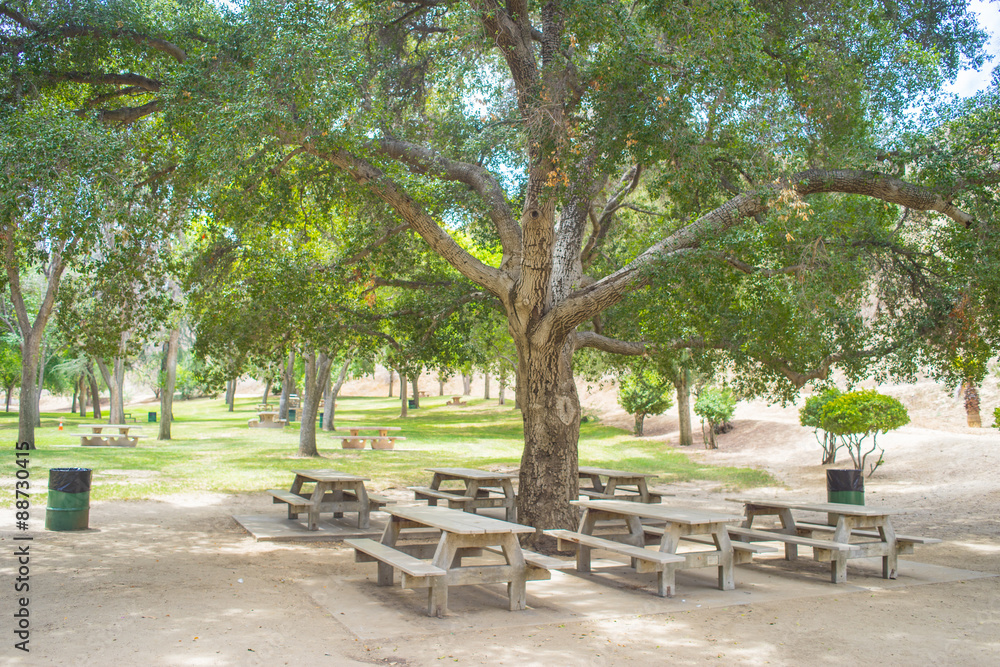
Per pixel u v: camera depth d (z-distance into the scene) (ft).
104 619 15.44
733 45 20.88
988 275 25.29
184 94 22.85
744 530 23.95
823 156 26.35
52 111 20.77
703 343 32.60
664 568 19.08
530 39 25.91
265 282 31.42
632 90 21.71
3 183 18.15
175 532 27.48
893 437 65.77
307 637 14.70
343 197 29.91
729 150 23.91
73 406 174.40
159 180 25.34
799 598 19.10
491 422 123.95
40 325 61.41
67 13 24.89
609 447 82.64
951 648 14.75
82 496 26.94
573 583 20.94
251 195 26.71
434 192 30.73
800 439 73.72
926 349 31.14
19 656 12.89
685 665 13.55
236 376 39.70
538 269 25.00
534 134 23.84
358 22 30.40
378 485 44.45
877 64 25.72
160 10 27.99
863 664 13.74
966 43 28.30
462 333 38.27
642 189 40.55
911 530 30.30
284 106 21.70
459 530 16.81
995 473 46.98
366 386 239.09
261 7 22.53
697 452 75.20
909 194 24.64
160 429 81.66
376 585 19.71
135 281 27.94
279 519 30.94
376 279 35.17
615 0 22.68
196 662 12.92
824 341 32.17
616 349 31.73
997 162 25.49
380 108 28.04
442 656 13.76
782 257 25.98
